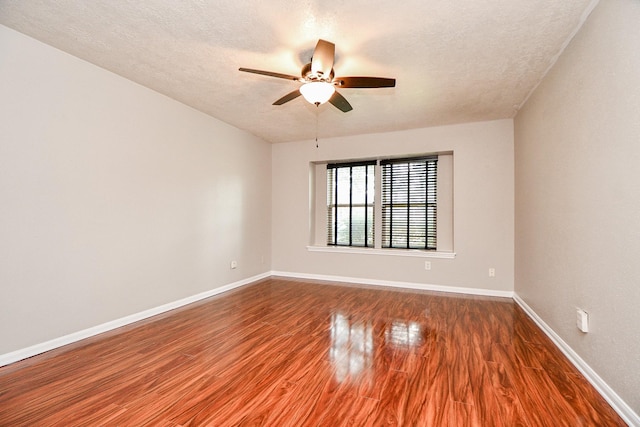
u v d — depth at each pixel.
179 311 3.31
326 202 5.20
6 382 1.89
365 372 2.03
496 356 2.25
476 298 3.83
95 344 2.45
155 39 2.22
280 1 1.79
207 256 3.87
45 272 2.30
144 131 3.05
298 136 4.85
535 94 2.95
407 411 1.62
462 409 1.64
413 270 4.37
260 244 4.98
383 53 2.36
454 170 4.13
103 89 2.68
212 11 1.90
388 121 4.02
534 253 2.98
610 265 1.69
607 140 1.71
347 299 3.79
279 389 1.83
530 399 1.72
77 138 2.49
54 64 2.34
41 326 2.28
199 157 3.73
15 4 1.85
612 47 1.66
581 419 1.56
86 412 1.61
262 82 2.92
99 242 2.66
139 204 3.01
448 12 1.87
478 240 4.02
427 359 2.21
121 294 2.85
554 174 2.46
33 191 2.23
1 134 2.07
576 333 2.08
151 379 1.94
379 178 4.79
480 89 3.00
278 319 3.07
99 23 2.04
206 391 1.81
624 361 1.57
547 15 1.90
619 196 1.61
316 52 1.99
